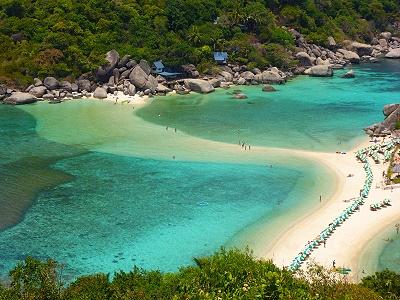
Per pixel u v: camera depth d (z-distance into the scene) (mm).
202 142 80562
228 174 67188
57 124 90062
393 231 51438
